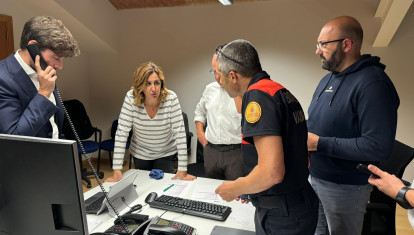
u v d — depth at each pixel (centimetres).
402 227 266
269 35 379
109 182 180
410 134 352
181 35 411
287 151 99
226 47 105
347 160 143
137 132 205
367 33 346
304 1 360
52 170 74
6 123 110
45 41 108
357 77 137
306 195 104
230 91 111
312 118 159
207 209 136
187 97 427
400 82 346
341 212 150
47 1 319
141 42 429
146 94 187
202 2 392
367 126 129
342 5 349
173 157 218
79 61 441
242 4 380
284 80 385
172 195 160
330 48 142
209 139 210
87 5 366
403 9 235
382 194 178
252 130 92
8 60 117
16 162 76
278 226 103
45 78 111
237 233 119
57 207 77
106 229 125
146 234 113
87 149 358
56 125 138
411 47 336
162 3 403
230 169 204
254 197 107
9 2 326
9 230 82
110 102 463
